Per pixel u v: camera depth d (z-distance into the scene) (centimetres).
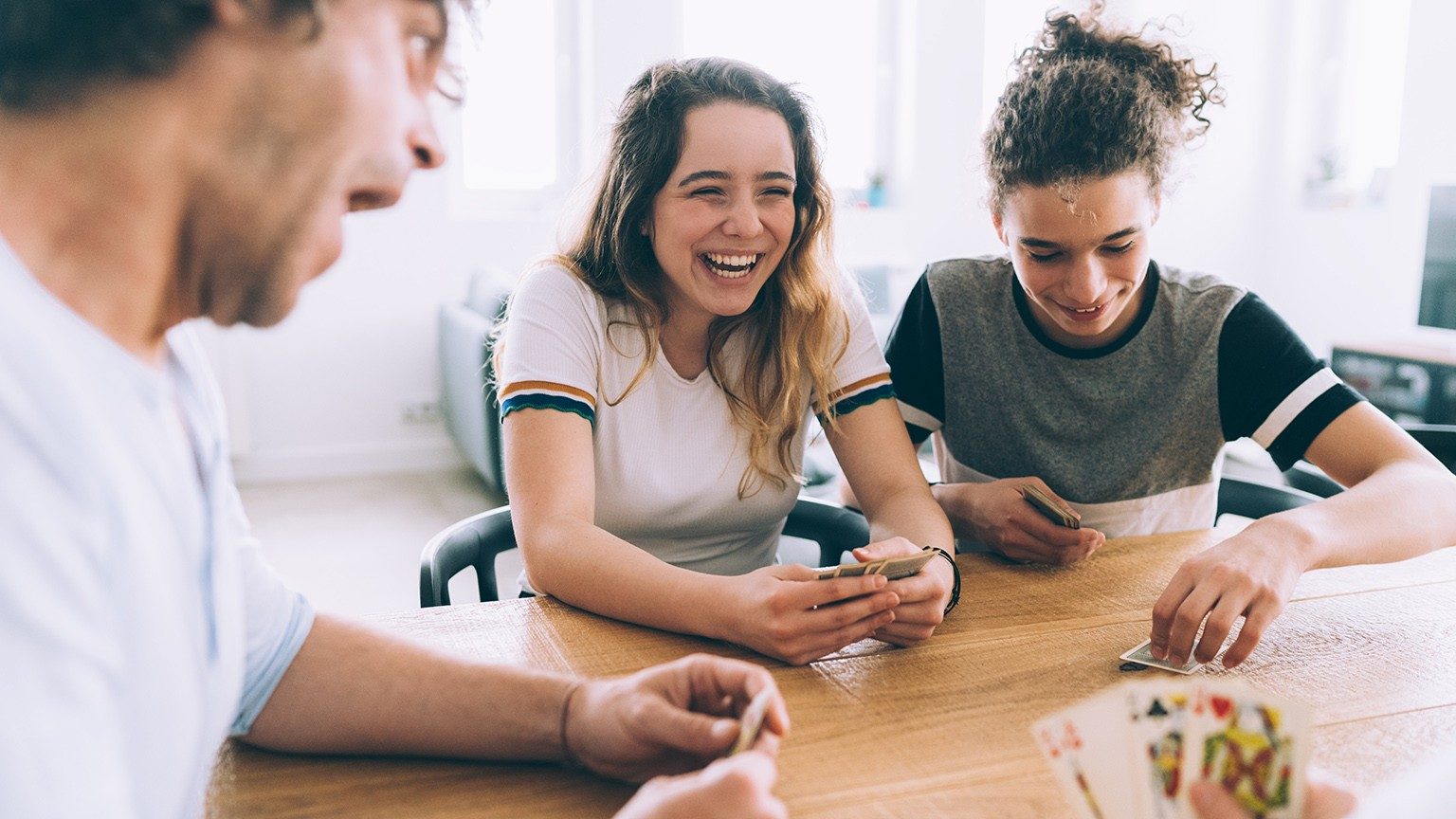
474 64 462
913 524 128
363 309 449
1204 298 146
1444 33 459
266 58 49
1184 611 94
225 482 70
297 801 73
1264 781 59
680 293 138
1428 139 469
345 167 53
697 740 70
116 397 50
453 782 76
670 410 139
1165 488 152
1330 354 432
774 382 141
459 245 458
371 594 313
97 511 47
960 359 156
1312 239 541
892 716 85
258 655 78
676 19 476
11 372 45
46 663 43
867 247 539
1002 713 85
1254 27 547
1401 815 42
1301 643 100
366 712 78
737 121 127
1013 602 111
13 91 46
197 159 50
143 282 52
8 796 41
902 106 545
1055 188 123
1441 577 117
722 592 99
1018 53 141
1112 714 62
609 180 136
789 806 71
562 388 127
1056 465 152
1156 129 126
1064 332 150
